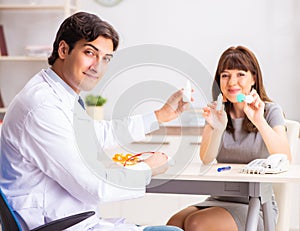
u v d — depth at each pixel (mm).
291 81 4672
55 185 1879
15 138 1854
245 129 2703
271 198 2480
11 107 1897
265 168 2303
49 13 4926
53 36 4926
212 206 2707
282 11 4652
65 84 1954
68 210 1879
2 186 1902
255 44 4688
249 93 2707
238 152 2705
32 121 1822
